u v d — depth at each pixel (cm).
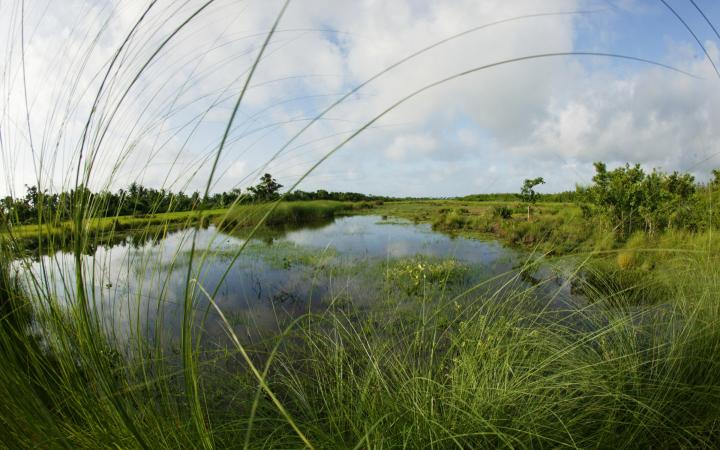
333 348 290
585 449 155
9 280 121
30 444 100
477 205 3391
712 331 222
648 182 918
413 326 331
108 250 138
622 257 594
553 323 261
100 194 132
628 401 190
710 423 183
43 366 128
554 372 220
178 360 173
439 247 1160
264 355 314
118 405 98
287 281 716
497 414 172
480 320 250
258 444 160
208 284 703
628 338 257
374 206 4644
